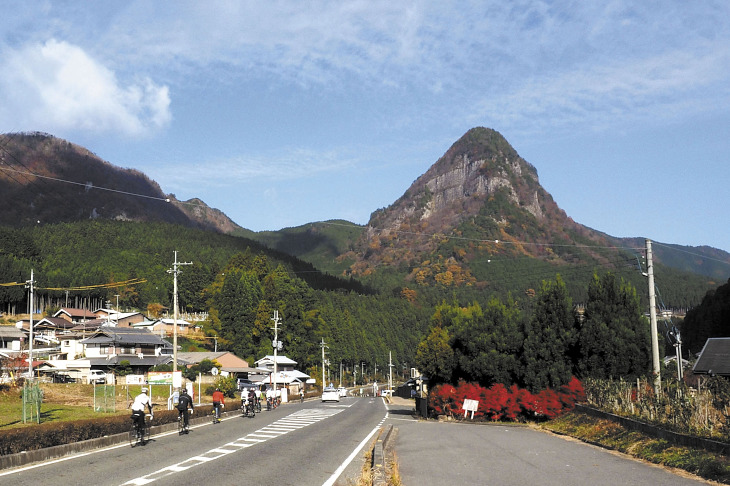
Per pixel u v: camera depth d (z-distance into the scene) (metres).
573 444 19.61
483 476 12.95
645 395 20.20
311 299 110.06
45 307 130.38
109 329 80.12
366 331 148.88
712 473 12.29
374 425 29.06
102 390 35.50
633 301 29.39
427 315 179.00
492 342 33.44
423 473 13.45
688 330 82.88
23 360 55.69
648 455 15.46
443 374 37.16
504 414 31.11
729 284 78.94
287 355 99.50
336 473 13.60
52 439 16.73
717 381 16.30
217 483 12.05
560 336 30.31
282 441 20.95
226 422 30.97
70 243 180.00
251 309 97.69
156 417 24.66
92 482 12.15
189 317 139.62
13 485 11.84
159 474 13.20
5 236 145.75
